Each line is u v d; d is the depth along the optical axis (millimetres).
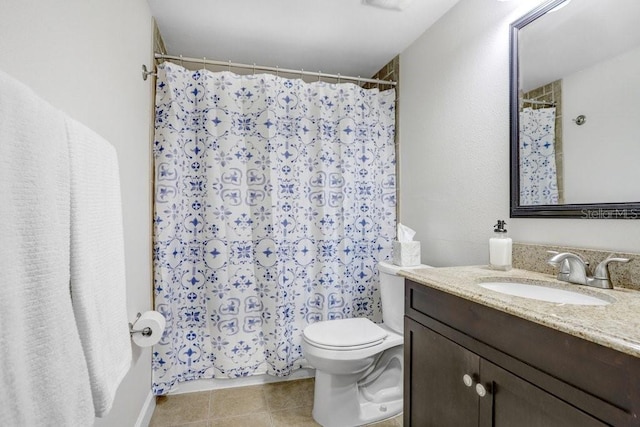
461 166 1718
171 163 1872
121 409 1288
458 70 1738
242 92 2053
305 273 2160
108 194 928
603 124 1069
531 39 1322
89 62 1022
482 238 1583
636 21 988
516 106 1373
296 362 2123
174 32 2020
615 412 599
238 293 2014
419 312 1233
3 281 502
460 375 1012
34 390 561
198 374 1979
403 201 2264
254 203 2051
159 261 1827
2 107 514
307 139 2178
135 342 1379
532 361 773
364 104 2279
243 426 1654
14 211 533
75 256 729
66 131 711
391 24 1946
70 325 666
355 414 1667
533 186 1307
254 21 1906
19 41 681
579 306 800
